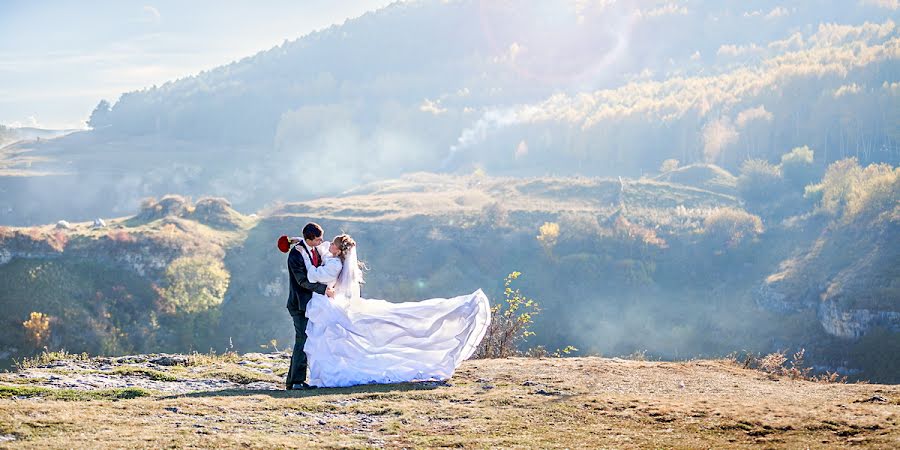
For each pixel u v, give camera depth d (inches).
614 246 4709.6
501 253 4778.5
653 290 4426.7
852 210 4549.7
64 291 3398.1
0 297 3262.8
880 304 3627.0
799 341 3887.8
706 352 3969.0
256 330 3853.3
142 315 3516.2
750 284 4439.0
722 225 4874.5
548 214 5349.4
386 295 4392.2
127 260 3740.2
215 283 3811.5
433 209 5428.2
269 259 4360.2
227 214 4916.3
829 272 4119.1
